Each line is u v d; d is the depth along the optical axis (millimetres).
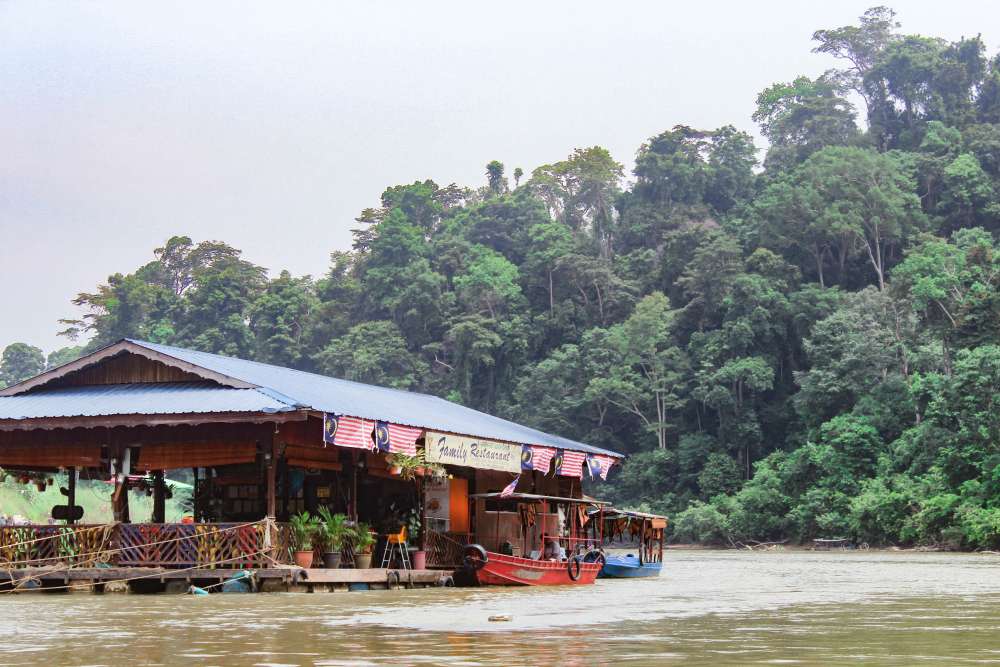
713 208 124688
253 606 17250
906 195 97875
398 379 110125
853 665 9070
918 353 75625
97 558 21844
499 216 138750
